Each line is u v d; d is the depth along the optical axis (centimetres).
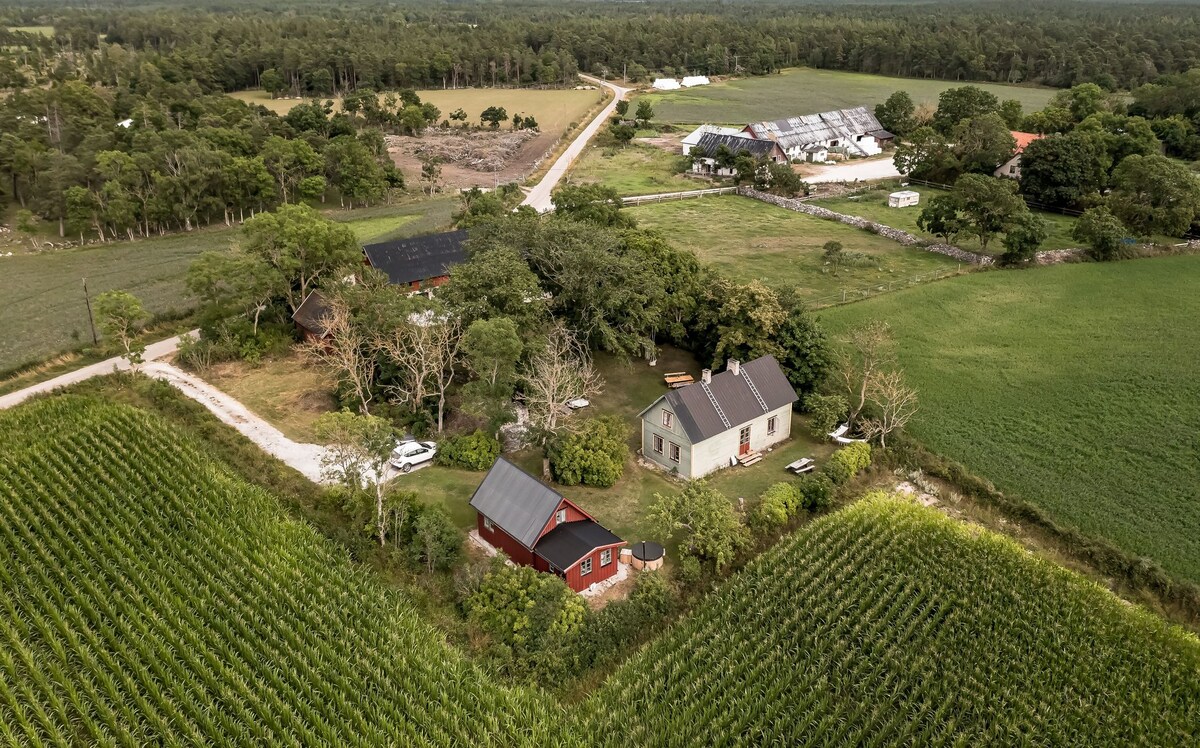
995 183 9131
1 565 4091
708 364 6825
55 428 5497
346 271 7644
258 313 7419
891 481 5400
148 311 8031
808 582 4191
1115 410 5966
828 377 6259
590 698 3572
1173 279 8506
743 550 4656
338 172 12444
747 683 3566
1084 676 3588
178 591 4012
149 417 5669
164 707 3316
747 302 6344
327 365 6738
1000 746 3272
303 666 3550
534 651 3872
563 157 15200
